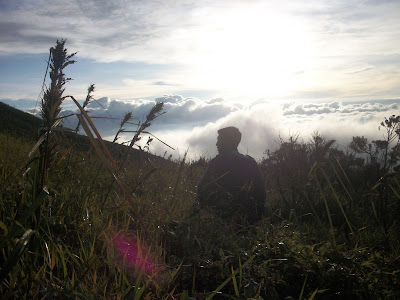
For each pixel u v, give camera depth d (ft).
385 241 10.42
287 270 8.03
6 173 8.66
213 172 13.69
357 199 14.85
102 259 7.15
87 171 9.98
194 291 7.20
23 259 5.94
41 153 6.02
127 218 9.46
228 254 8.64
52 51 5.49
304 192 14.35
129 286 5.85
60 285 5.57
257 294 6.12
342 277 7.83
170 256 8.16
